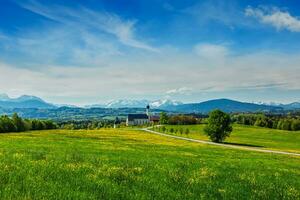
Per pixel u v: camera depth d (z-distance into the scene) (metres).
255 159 40.34
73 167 16.44
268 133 194.50
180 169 19.11
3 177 12.80
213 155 42.75
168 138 138.00
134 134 156.75
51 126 170.88
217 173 18.62
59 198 10.52
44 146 35.62
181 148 59.12
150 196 11.88
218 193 13.62
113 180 14.02
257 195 13.94
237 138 168.12
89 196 11.05
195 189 13.92
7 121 122.31
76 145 42.75
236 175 18.75
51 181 12.76
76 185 12.49
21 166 15.71
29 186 11.69
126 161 21.34
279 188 15.98
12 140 48.62
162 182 14.62
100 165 18.17
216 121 136.25
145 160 23.23
